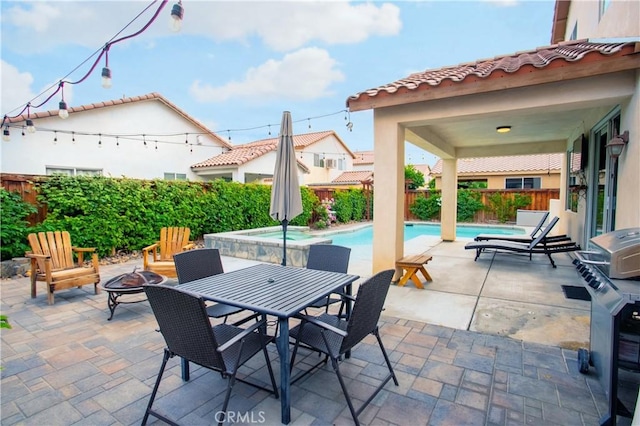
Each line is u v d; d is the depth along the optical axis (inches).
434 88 185.2
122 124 510.0
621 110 171.5
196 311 80.0
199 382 108.7
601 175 230.7
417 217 658.8
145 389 104.8
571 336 137.9
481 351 126.8
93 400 99.3
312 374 112.8
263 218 457.4
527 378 108.9
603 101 164.2
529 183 676.1
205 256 140.0
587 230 252.5
